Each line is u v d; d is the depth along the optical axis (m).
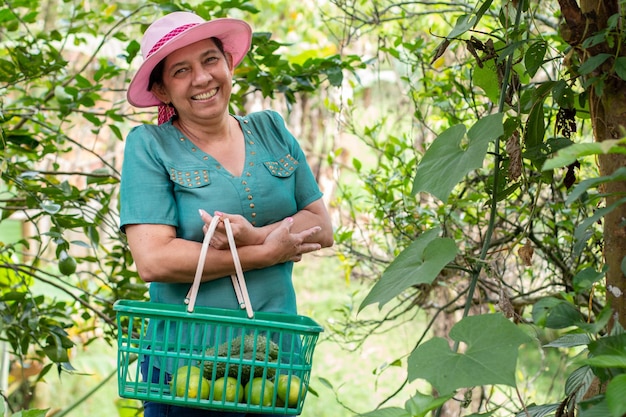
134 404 4.54
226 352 2.13
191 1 7.30
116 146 8.51
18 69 3.73
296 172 2.66
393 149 4.15
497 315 1.57
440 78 4.12
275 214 2.53
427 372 1.52
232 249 2.29
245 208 2.47
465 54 4.14
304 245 2.47
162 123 2.66
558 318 1.62
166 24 2.52
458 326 1.58
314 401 8.25
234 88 4.36
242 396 2.14
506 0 2.15
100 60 4.05
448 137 1.79
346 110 4.42
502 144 3.79
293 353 2.10
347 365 8.72
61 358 3.37
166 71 2.47
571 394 1.82
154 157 2.48
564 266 3.66
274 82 3.73
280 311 2.47
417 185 1.76
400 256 1.74
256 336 2.08
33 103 4.03
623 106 1.89
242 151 2.55
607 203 1.86
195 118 2.49
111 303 3.82
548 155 2.12
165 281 2.39
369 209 4.31
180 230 2.47
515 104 2.24
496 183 2.05
